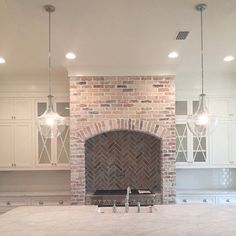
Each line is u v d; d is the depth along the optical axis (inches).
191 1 104.7
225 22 123.4
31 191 225.0
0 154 215.6
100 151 225.3
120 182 224.5
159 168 213.3
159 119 196.4
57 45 150.3
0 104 216.8
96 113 196.4
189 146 219.3
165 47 155.6
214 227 100.7
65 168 216.5
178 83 222.2
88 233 94.7
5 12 111.4
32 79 218.1
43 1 103.5
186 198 213.8
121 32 133.3
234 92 222.1
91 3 105.4
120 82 197.0
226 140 220.1
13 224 106.9
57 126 130.2
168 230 97.3
